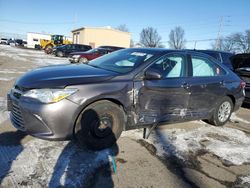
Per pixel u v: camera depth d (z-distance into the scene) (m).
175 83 4.28
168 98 4.25
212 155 3.98
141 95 3.92
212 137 4.74
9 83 8.39
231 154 4.07
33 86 3.37
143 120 4.07
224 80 5.18
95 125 3.62
